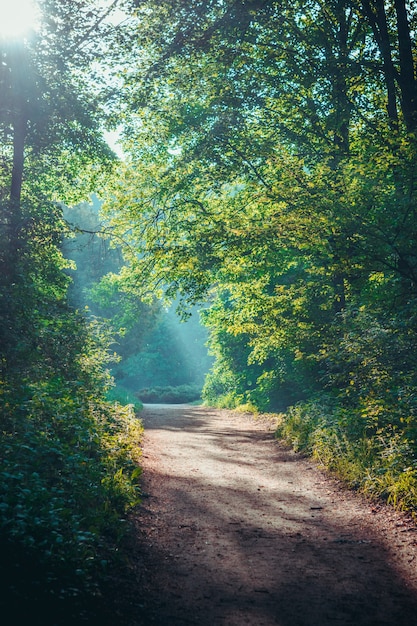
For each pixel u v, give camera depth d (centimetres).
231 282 2116
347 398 1449
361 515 852
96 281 3784
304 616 526
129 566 625
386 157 1160
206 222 1903
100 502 773
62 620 456
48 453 804
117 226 2088
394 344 1084
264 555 690
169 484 1052
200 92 1764
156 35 1462
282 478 1148
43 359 1099
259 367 3102
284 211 1350
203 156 1753
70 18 1198
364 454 1073
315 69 1575
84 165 1730
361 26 1659
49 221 1145
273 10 1548
